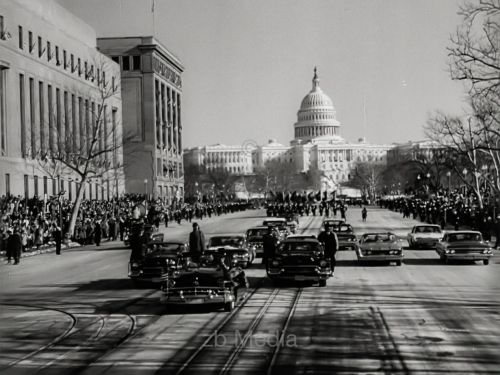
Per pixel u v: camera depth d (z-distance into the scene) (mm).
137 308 25078
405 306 24609
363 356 17000
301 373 15477
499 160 77812
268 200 184625
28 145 79625
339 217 107750
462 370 15617
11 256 48469
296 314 23125
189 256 25031
